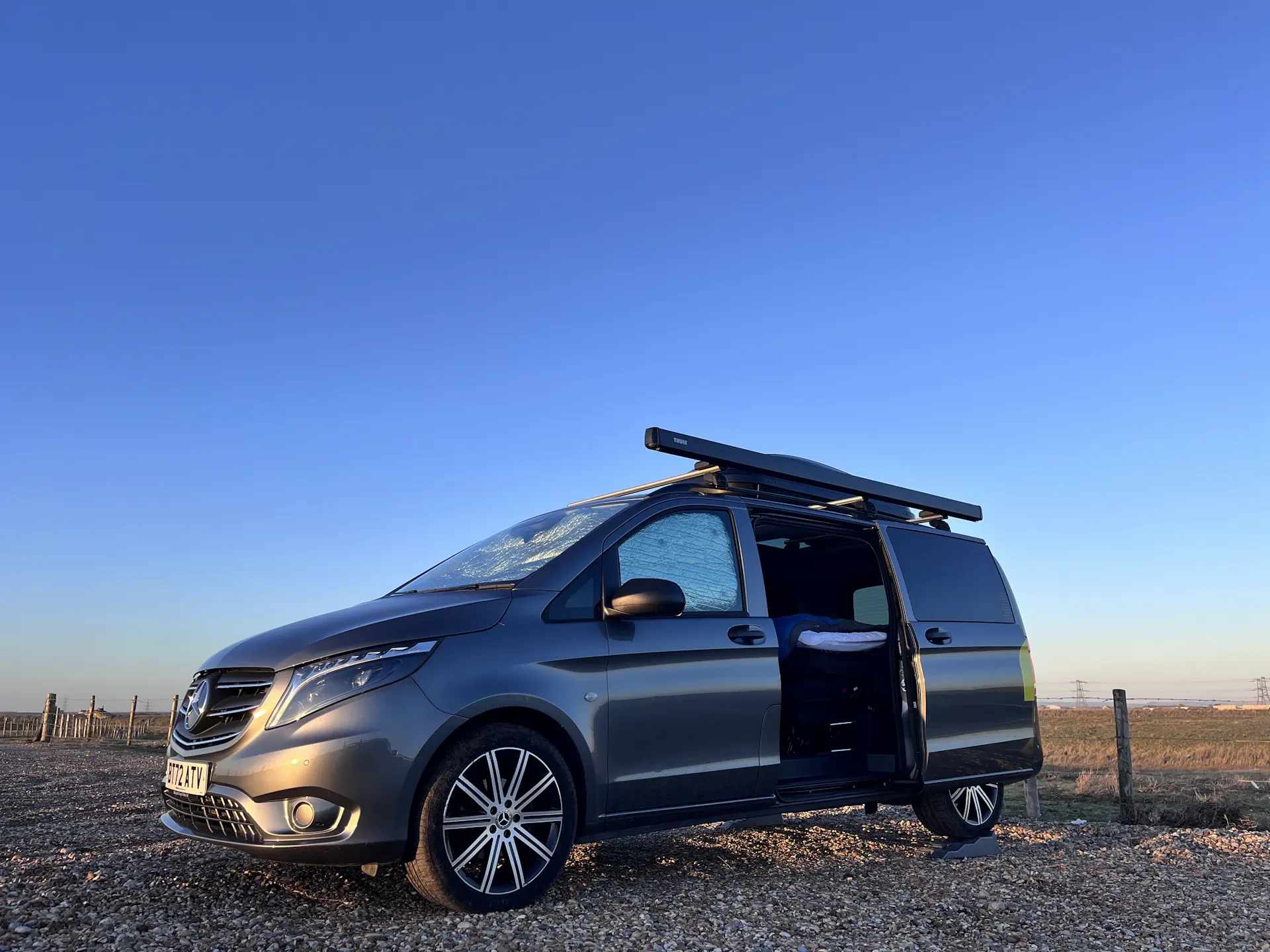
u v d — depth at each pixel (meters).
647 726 4.65
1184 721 52.28
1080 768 17.56
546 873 4.18
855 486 6.38
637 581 4.62
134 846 6.12
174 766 4.25
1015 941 3.95
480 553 5.52
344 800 3.78
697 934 3.81
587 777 4.41
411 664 4.05
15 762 15.00
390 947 3.46
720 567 5.34
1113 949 3.87
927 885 5.04
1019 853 6.35
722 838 6.68
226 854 5.18
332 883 4.46
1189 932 4.16
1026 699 6.86
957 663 6.36
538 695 4.28
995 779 6.49
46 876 4.55
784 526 5.95
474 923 3.79
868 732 6.40
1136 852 6.34
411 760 3.88
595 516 5.21
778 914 4.22
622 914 4.05
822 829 7.26
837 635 6.10
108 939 3.47
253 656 4.20
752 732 5.07
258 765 3.83
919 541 6.66
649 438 5.09
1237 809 9.85
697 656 4.93
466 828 4.00
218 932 3.60
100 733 30.30
